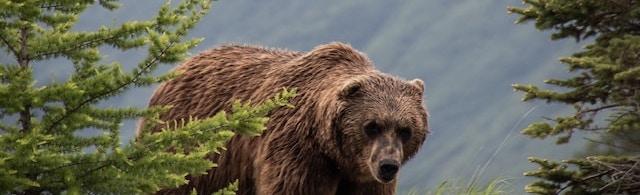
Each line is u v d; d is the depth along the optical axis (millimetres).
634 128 18719
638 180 19531
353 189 18844
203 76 20391
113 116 13078
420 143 18062
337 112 17594
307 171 18000
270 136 18312
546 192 19672
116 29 12984
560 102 19891
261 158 18391
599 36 20188
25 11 12562
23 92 12461
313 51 19203
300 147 18047
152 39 12688
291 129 18141
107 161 12820
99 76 12602
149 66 12820
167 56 12797
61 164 12820
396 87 17953
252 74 19719
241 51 20562
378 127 17422
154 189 12922
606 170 19469
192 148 13312
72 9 13219
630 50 18703
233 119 13070
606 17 19906
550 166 19875
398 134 17500
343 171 18234
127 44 13156
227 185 19469
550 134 19375
